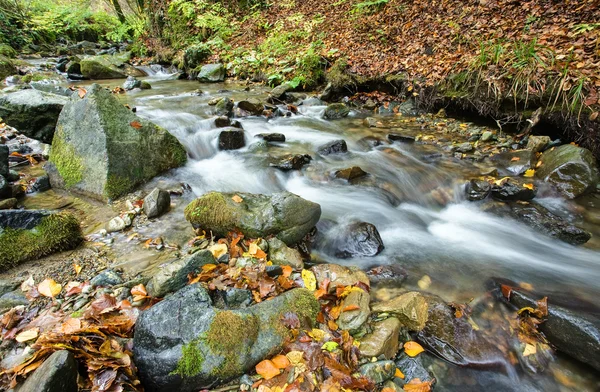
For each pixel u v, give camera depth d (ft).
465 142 20.86
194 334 6.84
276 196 11.44
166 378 6.44
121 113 14.78
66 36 55.83
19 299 8.47
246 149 19.67
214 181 15.93
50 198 13.57
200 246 10.93
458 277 11.25
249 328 7.34
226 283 8.96
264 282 9.16
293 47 35.70
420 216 15.16
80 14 58.65
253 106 25.30
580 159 15.79
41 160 16.29
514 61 21.09
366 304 9.01
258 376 7.04
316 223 12.55
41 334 7.30
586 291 10.71
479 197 15.75
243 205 11.59
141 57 47.55
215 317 7.14
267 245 10.67
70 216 10.82
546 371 8.43
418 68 26.63
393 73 27.63
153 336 6.75
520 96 20.04
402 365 8.07
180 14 44.60
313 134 22.74
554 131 19.26
